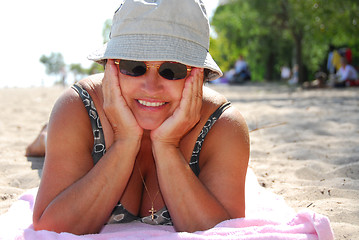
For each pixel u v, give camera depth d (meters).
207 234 1.68
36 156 3.94
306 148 4.10
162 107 1.82
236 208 1.86
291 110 7.32
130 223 2.06
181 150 1.99
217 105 2.02
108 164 1.79
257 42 27.20
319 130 5.06
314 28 18.00
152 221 2.07
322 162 3.53
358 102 8.33
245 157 1.93
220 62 33.28
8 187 2.95
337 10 16.06
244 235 1.65
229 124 1.96
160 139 1.83
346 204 2.45
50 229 1.72
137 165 2.05
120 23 1.77
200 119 1.98
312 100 9.24
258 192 2.51
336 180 2.99
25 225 1.93
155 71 1.74
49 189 1.78
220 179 1.87
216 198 1.86
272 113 6.92
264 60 29.58
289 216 2.02
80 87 1.95
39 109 8.88
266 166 3.48
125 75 1.75
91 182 1.76
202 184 1.86
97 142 1.94
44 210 1.75
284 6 19.88
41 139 3.83
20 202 2.34
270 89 15.16
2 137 5.12
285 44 26.62
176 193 1.81
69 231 1.73
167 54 1.68
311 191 2.72
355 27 16.34
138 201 2.08
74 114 1.87
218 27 28.39
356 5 15.63
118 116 1.81
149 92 1.73
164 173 1.83
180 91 1.79
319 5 16.42
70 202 1.73
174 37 1.73
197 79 1.80
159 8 1.71
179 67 1.73
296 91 13.28
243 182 1.92
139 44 1.70
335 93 11.36
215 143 1.95
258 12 20.64
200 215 1.79
